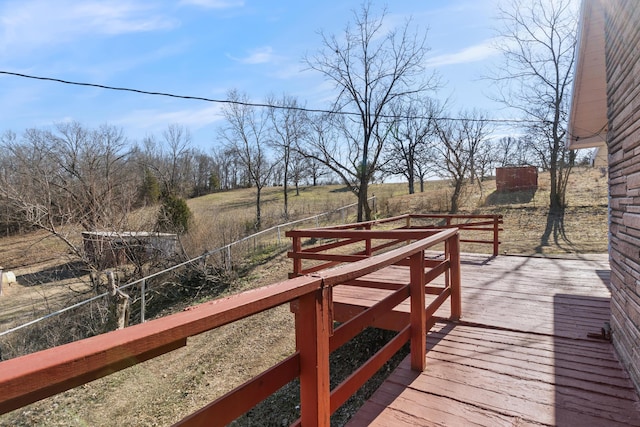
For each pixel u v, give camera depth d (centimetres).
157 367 546
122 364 71
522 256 649
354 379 166
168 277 912
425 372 236
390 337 479
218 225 1139
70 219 840
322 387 124
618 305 252
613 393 207
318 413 121
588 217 1142
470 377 229
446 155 1672
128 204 941
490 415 189
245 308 94
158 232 962
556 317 333
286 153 1878
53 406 467
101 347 65
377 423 185
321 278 125
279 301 105
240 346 576
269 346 563
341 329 153
